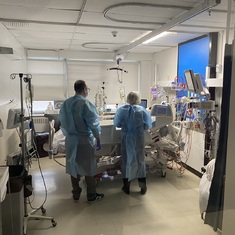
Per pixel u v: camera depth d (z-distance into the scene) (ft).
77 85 9.50
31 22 10.69
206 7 7.47
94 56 19.79
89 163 9.43
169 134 12.82
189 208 9.43
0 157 9.85
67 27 11.63
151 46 16.98
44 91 19.81
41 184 11.62
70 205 9.63
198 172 12.73
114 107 20.52
